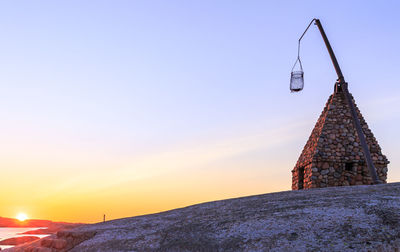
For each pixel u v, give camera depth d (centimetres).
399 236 612
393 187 942
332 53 1792
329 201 849
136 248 827
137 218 1161
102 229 1050
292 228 716
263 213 850
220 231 796
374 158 1711
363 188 1009
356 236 638
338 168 1697
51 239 1005
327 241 642
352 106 1669
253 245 688
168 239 833
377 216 696
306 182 1759
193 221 934
